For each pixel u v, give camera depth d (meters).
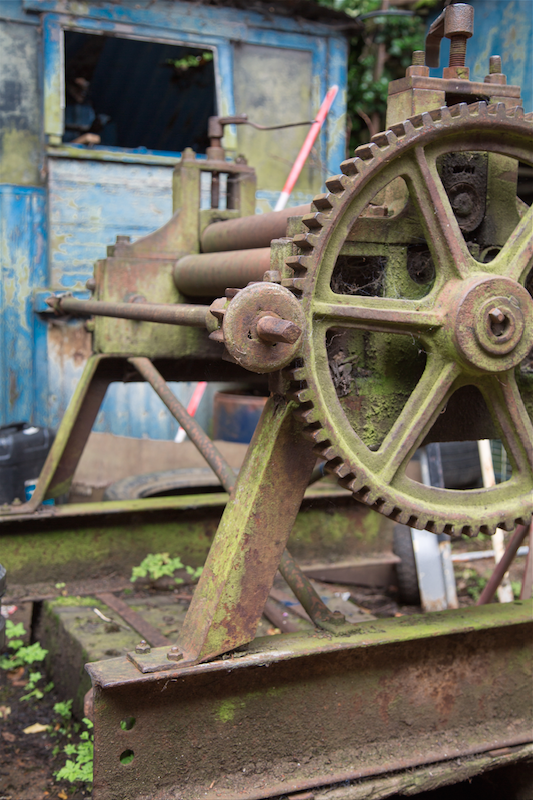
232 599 2.04
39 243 5.90
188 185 3.66
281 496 2.11
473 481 5.48
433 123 2.02
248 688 2.06
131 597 3.62
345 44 6.75
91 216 6.03
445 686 2.32
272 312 1.81
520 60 5.05
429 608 4.14
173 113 8.92
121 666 1.97
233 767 2.05
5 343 5.84
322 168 6.77
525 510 2.27
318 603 2.33
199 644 2.00
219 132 3.78
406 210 2.21
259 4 6.34
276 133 6.59
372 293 2.27
